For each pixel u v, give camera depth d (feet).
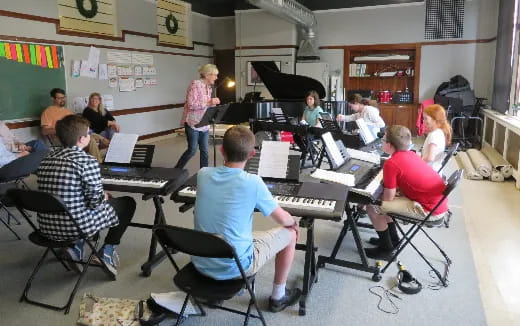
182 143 25.29
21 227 11.34
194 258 5.99
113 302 7.15
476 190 14.76
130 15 23.73
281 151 7.85
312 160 17.03
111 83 22.65
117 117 23.36
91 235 7.52
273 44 29.48
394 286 8.15
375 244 10.01
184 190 7.38
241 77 30.78
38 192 6.70
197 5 29.91
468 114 23.89
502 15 22.15
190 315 7.13
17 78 17.24
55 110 17.63
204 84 15.58
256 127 17.75
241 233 5.77
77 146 7.48
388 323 6.96
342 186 7.54
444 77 27.09
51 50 18.76
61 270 8.91
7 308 7.47
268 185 7.53
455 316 7.14
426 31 26.89
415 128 28.22
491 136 21.54
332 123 15.39
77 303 7.60
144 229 11.07
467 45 26.27
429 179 8.06
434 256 9.37
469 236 10.52
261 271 8.68
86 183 7.25
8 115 16.98
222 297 5.52
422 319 7.06
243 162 5.95
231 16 31.65
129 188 8.22
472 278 8.39
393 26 27.55
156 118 26.73
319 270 8.82
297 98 23.13
